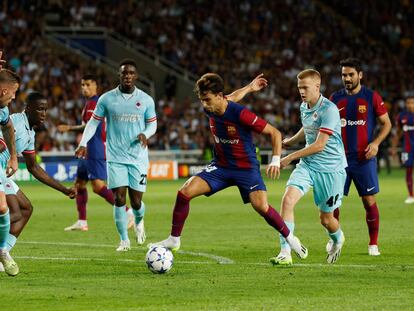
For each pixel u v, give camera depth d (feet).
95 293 70.74
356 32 406.21
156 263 81.71
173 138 312.09
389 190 221.46
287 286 74.18
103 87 312.91
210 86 82.23
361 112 99.09
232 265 88.28
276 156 84.12
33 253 100.01
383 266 87.51
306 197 201.57
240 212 162.20
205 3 378.73
